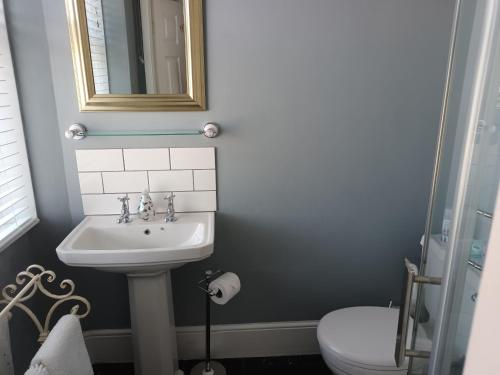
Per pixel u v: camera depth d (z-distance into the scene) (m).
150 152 1.69
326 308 1.99
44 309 1.76
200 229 1.63
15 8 1.50
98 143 1.67
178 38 1.57
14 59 1.54
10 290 1.47
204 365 1.95
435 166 0.88
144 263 1.38
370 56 1.63
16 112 1.58
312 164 1.76
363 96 1.68
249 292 1.95
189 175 1.73
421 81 1.67
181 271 1.89
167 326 1.66
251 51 1.60
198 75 1.60
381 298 1.98
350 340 1.54
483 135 0.68
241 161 1.74
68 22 1.52
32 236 1.67
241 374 1.94
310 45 1.61
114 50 1.57
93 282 1.86
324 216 1.84
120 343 1.96
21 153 1.62
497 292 0.51
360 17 1.59
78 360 1.11
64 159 1.68
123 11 1.54
